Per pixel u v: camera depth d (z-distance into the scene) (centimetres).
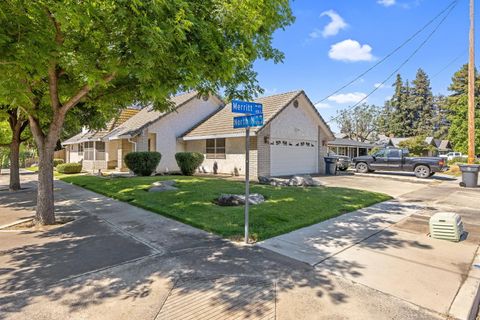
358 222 646
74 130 1462
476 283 355
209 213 681
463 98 3403
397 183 1412
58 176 1756
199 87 674
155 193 944
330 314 286
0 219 690
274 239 521
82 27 444
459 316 284
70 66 500
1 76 467
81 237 533
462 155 4125
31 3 385
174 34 403
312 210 722
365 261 422
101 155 2156
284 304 304
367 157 1964
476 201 941
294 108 1780
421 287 344
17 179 1236
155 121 1838
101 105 823
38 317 278
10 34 408
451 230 516
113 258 428
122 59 458
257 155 1552
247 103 495
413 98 6147
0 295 319
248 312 289
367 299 315
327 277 369
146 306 298
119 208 789
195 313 286
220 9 468
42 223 624
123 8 370
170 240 511
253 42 646
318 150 1959
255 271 385
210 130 1809
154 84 488
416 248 479
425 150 3731
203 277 366
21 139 1318
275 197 867
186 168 1617
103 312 287
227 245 486
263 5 568
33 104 646
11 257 433
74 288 336
